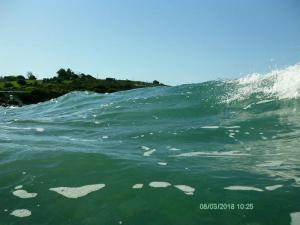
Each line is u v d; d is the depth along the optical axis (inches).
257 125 297.1
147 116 366.0
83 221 145.2
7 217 152.5
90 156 219.9
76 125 348.8
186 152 228.7
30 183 185.8
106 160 211.0
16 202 165.6
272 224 132.0
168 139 267.3
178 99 426.9
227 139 261.0
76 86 2226.9
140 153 227.6
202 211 144.3
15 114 501.7
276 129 281.9
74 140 276.7
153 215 144.9
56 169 201.9
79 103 528.1
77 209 154.9
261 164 197.2
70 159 216.4
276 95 382.9
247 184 167.3
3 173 201.9
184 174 183.3
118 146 249.9
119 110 406.9
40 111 507.8
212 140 259.6
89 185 177.3
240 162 202.5
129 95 537.3
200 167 194.4
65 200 163.6
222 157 214.5
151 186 170.2
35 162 215.6
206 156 217.6
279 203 146.7
